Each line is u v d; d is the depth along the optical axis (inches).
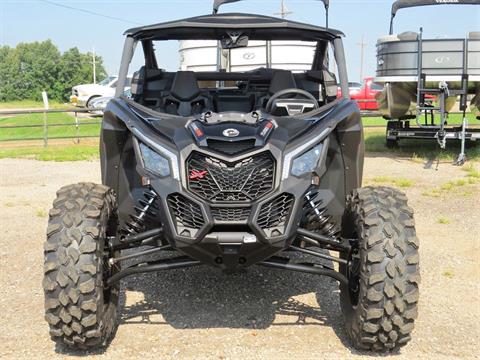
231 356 167.2
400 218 163.0
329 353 168.2
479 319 193.2
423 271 239.3
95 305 159.2
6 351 170.2
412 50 529.7
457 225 309.1
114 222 181.3
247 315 196.4
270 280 229.0
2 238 293.0
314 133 177.8
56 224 162.7
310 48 358.6
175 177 165.9
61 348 171.9
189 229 161.8
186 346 173.5
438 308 202.2
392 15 549.6
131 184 196.5
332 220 196.5
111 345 174.2
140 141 178.2
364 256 159.3
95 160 576.7
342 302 179.5
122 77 210.7
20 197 394.9
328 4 347.3
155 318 194.4
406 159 543.8
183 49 408.5
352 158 196.7
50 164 551.8
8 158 598.2
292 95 211.9
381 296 155.9
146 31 215.8
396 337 159.6
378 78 555.2
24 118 1047.0
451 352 169.5
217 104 218.2
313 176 171.0
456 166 499.8
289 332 183.0
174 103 217.6
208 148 168.2
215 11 475.8
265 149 167.9
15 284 227.8
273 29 215.3
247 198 162.6
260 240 159.6
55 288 157.8
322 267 176.1
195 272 237.8
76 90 1218.0
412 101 579.2
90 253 159.6
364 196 170.9
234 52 370.0
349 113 191.8
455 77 519.2
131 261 247.8
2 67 4298.7
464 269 241.6
